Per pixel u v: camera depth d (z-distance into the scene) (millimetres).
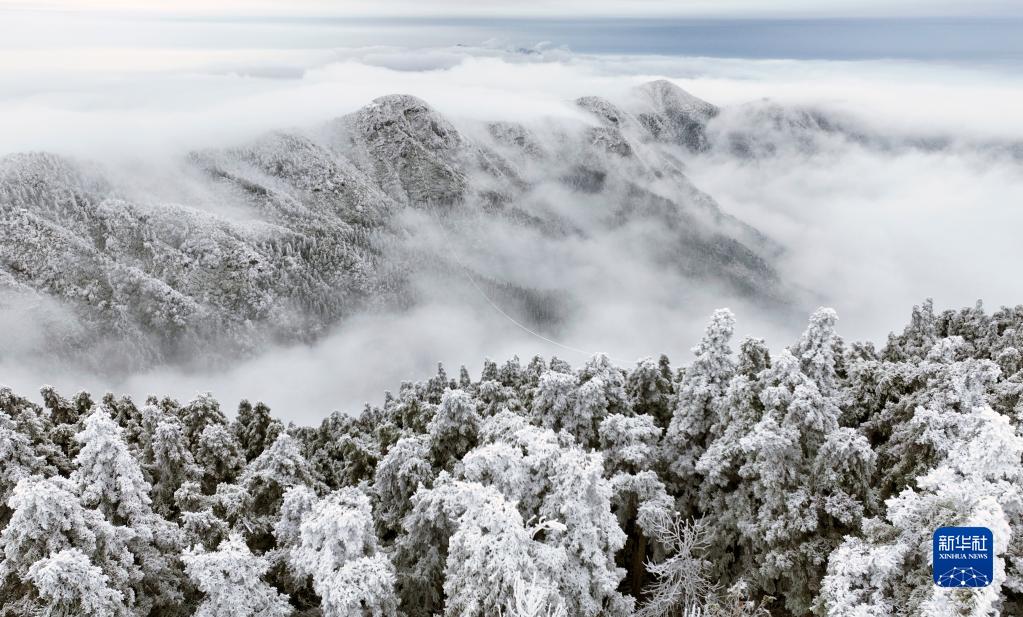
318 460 54094
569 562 25453
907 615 20234
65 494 24875
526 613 19375
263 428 57531
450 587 24172
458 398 41625
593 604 25312
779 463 31125
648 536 34438
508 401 51438
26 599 24953
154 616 29531
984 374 36031
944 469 21891
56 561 22766
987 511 18734
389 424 50375
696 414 40844
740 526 33594
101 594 23594
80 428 53875
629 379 51688
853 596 21812
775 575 31266
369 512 27094
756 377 40719
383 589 24047
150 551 29219
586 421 41969
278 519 36875
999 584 18578
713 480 35625
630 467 38312
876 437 41688
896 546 21266
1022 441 21250
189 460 43344
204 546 32531
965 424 29547
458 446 41844
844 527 31562
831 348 40000
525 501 28531
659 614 31656
